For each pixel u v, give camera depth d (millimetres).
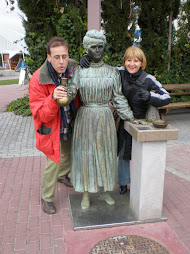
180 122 6848
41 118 2246
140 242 2318
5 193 3211
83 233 2443
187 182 3486
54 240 2371
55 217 2719
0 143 5223
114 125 2570
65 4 6516
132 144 2580
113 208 2793
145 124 2438
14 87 14336
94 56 2256
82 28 6465
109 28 6625
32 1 6301
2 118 7344
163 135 2256
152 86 2525
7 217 2719
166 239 2359
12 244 2328
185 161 4230
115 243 2309
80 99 2508
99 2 4043
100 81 2344
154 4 6840
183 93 7910
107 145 2514
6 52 25750
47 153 2486
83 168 2529
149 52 7184
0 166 4031
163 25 7176
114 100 2537
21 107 8188
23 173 3779
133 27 6797
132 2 6715
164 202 3004
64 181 3369
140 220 2576
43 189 2795
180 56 7941
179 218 2695
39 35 6758
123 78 2566
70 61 2545
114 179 2637
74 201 2938
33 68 7062
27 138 5547
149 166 2385
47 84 2279
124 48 6863
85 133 2451
